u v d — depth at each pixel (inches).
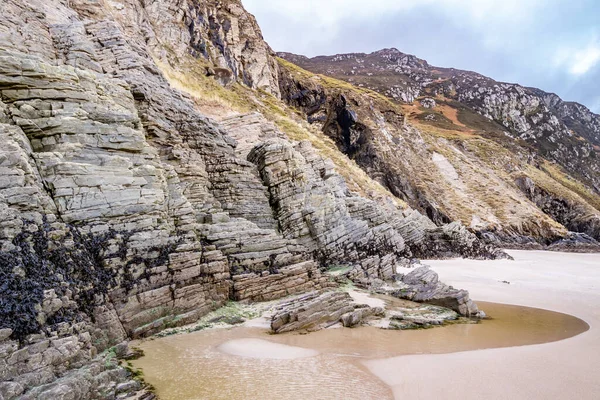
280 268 847.7
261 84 3388.3
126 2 1707.7
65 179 568.7
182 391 420.2
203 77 2267.5
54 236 501.4
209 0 3181.6
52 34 903.1
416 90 7864.2
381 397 437.1
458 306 850.8
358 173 2488.9
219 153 1118.4
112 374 427.5
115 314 541.6
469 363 558.6
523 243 2896.2
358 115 3745.1
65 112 629.3
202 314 677.3
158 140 932.0
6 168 489.1
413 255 1704.0
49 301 428.1
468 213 3112.7
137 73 1009.5
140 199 641.0
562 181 5049.2
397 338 667.4
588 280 1341.0
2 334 365.1
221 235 805.9
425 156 3764.8
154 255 628.7
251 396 418.0
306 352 570.9
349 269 1071.0
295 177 1158.3
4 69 599.2
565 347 647.8
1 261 421.1
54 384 363.3
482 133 5438.0
